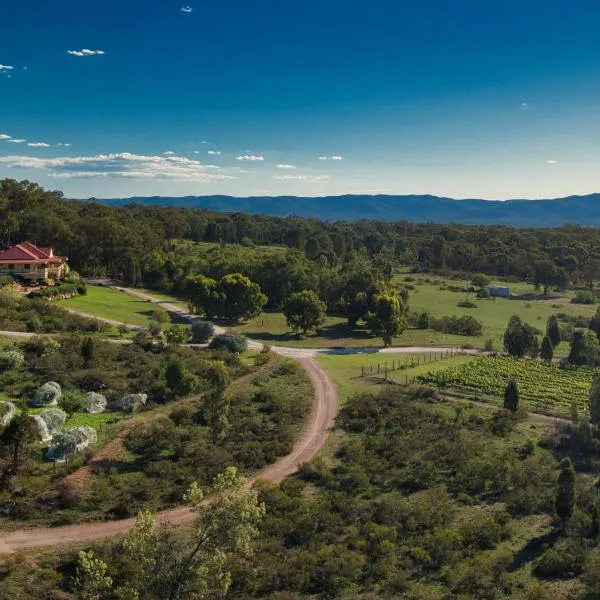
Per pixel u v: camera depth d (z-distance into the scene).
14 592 32.81
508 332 103.06
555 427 64.81
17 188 143.88
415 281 192.38
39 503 42.38
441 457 55.94
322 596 35.47
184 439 54.97
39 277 111.44
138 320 105.44
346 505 45.72
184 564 28.23
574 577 38.66
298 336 112.75
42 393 59.16
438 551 40.19
